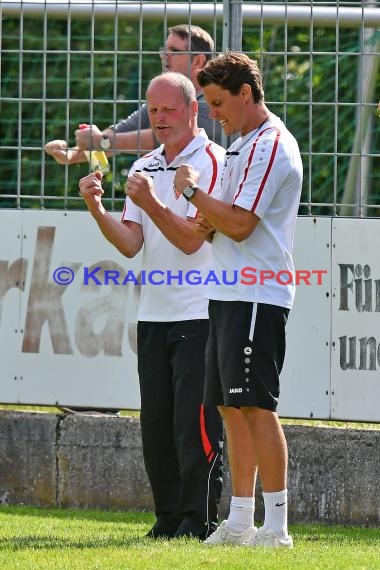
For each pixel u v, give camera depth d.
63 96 38.34
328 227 24.25
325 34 34.28
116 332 24.84
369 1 25.78
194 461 20.02
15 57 36.66
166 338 20.48
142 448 22.69
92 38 25.33
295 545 18.80
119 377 24.86
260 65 24.94
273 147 18.12
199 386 20.06
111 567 15.89
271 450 18.03
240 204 17.92
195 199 18.05
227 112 18.69
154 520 23.52
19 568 15.94
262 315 18.00
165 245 20.52
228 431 18.97
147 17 26.39
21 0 25.75
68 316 24.98
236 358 17.95
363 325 24.16
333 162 27.23
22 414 25.00
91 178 20.48
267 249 18.20
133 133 25.25
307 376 24.23
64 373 24.98
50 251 25.05
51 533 20.80
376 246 24.20
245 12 25.47
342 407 24.17
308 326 24.27
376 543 20.22
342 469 23.91
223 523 18.98
